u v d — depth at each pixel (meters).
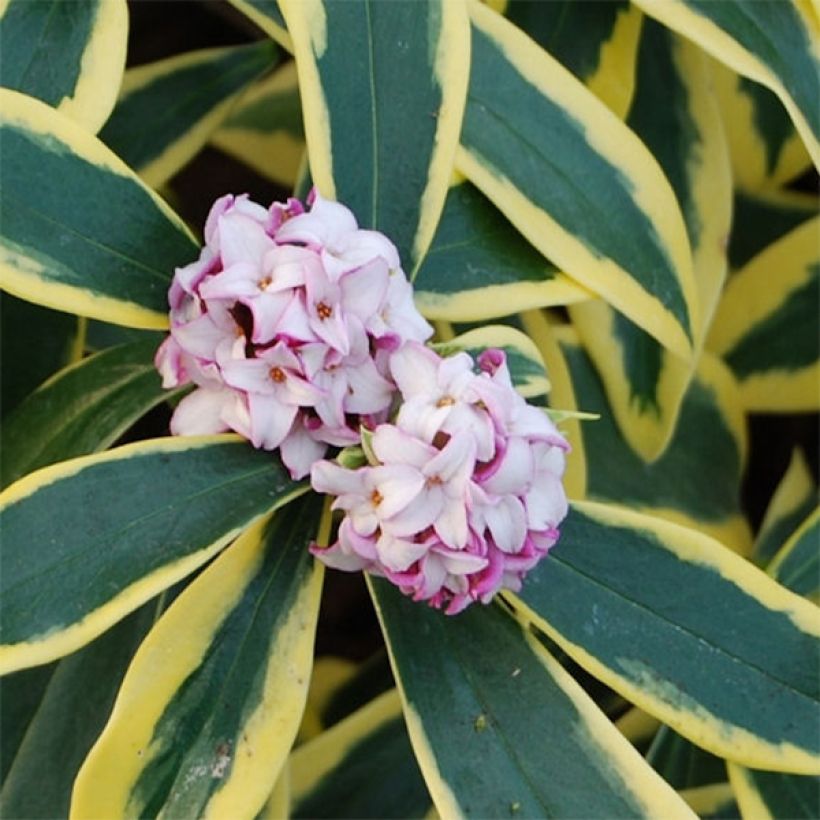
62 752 0.56
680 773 0.61
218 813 0.52
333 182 0.55
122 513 0.52
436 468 0.52
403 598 0.54
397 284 0.53
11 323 0.60
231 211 0.53
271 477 0.53
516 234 0.57
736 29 0.56
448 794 0.53
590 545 0.55
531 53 0.57
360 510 0.52
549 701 0.54
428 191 0.55
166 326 0.54
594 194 0.57
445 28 0.56
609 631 0.54
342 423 0.53
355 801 0.61
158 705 0.53
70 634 0.52
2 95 0.53
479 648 0.54
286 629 0.54
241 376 0.52
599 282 0.56
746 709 0.54
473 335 0.56
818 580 0.58
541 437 0.52
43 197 0.53
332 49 0.55
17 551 0.52
